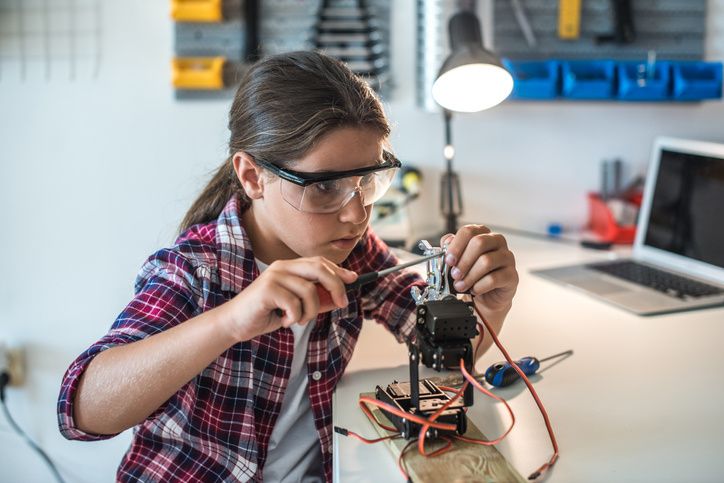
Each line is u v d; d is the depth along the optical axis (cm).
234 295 105
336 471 84
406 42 196
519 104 201
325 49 192
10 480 212
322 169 91
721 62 200
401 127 200
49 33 191
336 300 81
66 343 207
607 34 198
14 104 194
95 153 197
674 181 174
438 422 84
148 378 84
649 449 87
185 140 197
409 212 204
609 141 206
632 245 196
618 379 109
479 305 112
